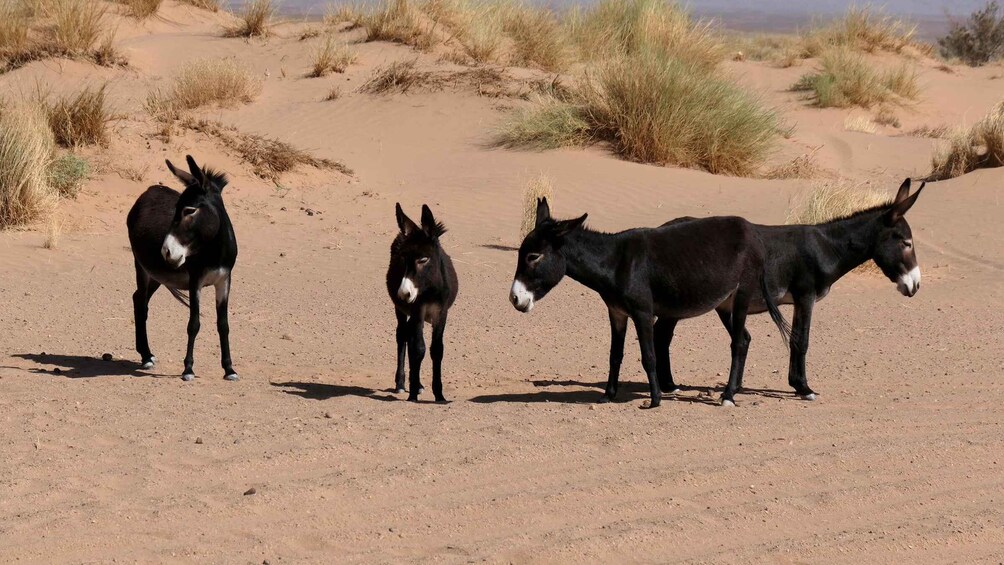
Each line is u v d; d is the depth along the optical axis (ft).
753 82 100.68
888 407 26.40
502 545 17.30
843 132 82.89
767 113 71.10
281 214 55.62
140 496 19.10
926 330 37.52
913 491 20.18
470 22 89.25
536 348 34.81
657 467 20.89
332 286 43.14
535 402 26.63
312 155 66.54
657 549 17.52
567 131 67.92
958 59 131.34
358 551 17.10
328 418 24.17
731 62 105.91
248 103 77.00
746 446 22.40
